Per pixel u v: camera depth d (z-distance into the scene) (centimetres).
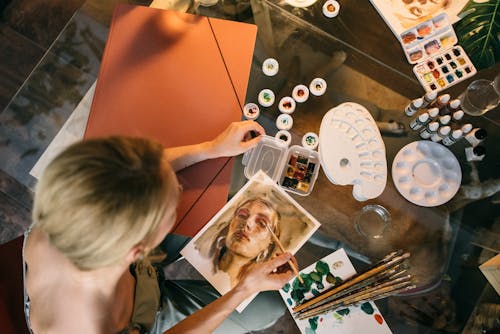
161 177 63
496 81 123
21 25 186
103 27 160
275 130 121
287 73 124
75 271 76
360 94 122
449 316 111
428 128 117
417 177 119
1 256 96
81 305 86
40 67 159
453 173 118
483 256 114
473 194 117
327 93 122
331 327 110
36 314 89
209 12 128
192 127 122
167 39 126
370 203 116
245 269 112
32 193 170
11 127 163
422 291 112
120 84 124
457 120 120
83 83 159
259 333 110
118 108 123
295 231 114
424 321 111
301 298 111
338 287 110
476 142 120
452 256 114
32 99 161
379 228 115
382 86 123
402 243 114
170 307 111
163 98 123
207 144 116
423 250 114
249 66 124
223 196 116
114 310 92
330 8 127
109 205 57
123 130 121
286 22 127
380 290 108
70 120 158
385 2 127
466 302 111
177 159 114
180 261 113
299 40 126
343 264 113
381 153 118
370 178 117
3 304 93
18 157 165
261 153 119
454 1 125
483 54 124
